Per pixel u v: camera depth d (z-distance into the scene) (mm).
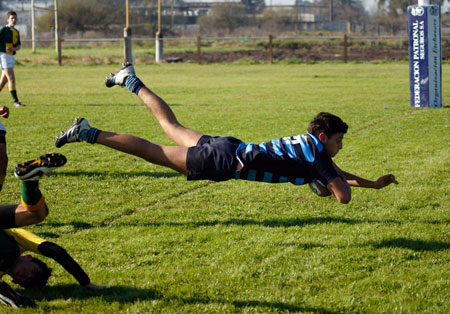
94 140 4547
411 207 6199
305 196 6672
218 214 6051
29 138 10266
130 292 4215
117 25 69688
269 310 3930
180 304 4023
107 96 17156
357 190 6848
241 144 4684
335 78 22891
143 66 30828
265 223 5742
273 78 23281
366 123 11859
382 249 4977
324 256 4836
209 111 13766
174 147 4656
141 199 6645
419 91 14195
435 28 13758
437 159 8430
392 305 3988
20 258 4176
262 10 89062
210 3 96812
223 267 4629
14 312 3939
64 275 4562
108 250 5020
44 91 18422
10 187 7066
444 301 4047
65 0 66812
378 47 44500
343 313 3904
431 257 4828
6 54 14062
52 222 5781
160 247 5082
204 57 37250
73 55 38844
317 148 4551
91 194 6820
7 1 82750
